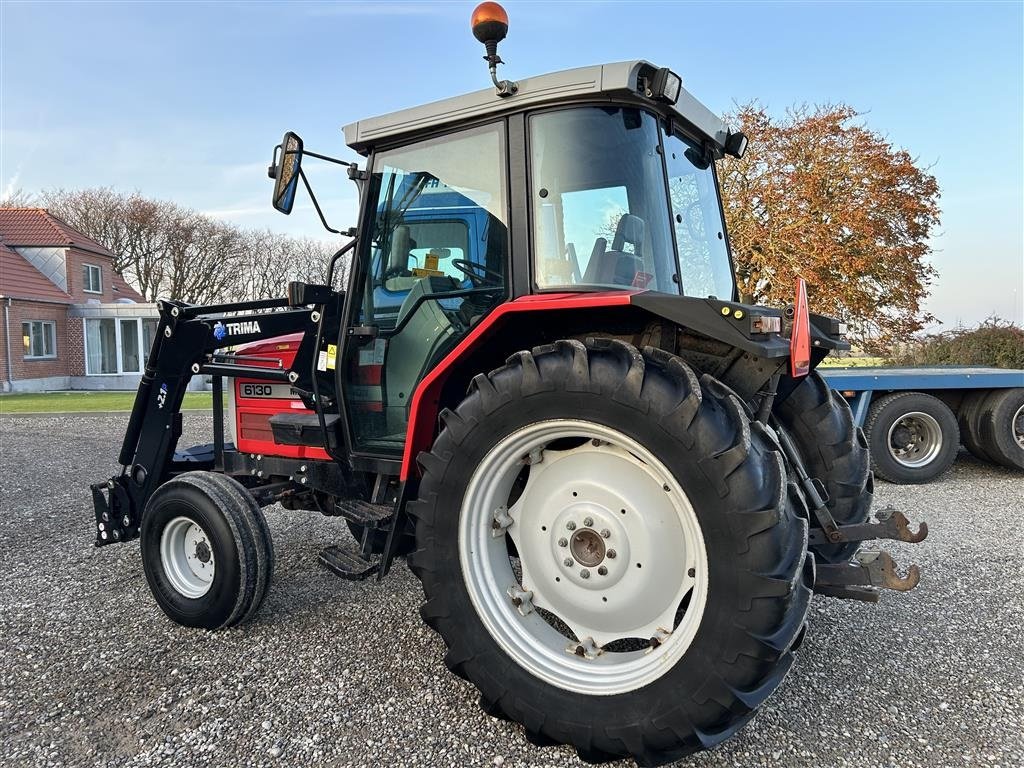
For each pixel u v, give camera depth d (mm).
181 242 35281
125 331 25406
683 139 2998
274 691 2621
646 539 2223
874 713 2457
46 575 3988
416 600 3523
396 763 2186
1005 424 6656
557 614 2418
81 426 11672
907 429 6582
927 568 3979
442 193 2863
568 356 2199
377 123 2947
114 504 3838
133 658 2906
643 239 2598
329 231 3271
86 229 34438
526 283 2604
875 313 15359
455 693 2596
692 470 1985
